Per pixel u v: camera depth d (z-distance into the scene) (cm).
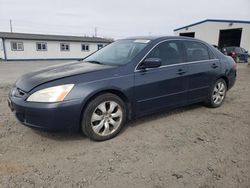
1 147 313
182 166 277
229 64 530
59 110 294
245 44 2661
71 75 319
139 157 296
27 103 299
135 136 357
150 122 417
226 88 535
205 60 475
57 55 3359
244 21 2619
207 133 376
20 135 351
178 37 440
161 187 238
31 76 344
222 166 278
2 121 407
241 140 352
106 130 339
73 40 3450
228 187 240
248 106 538
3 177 249
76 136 352
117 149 315
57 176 253
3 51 2953
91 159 289
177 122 421
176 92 418
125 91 347
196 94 460
